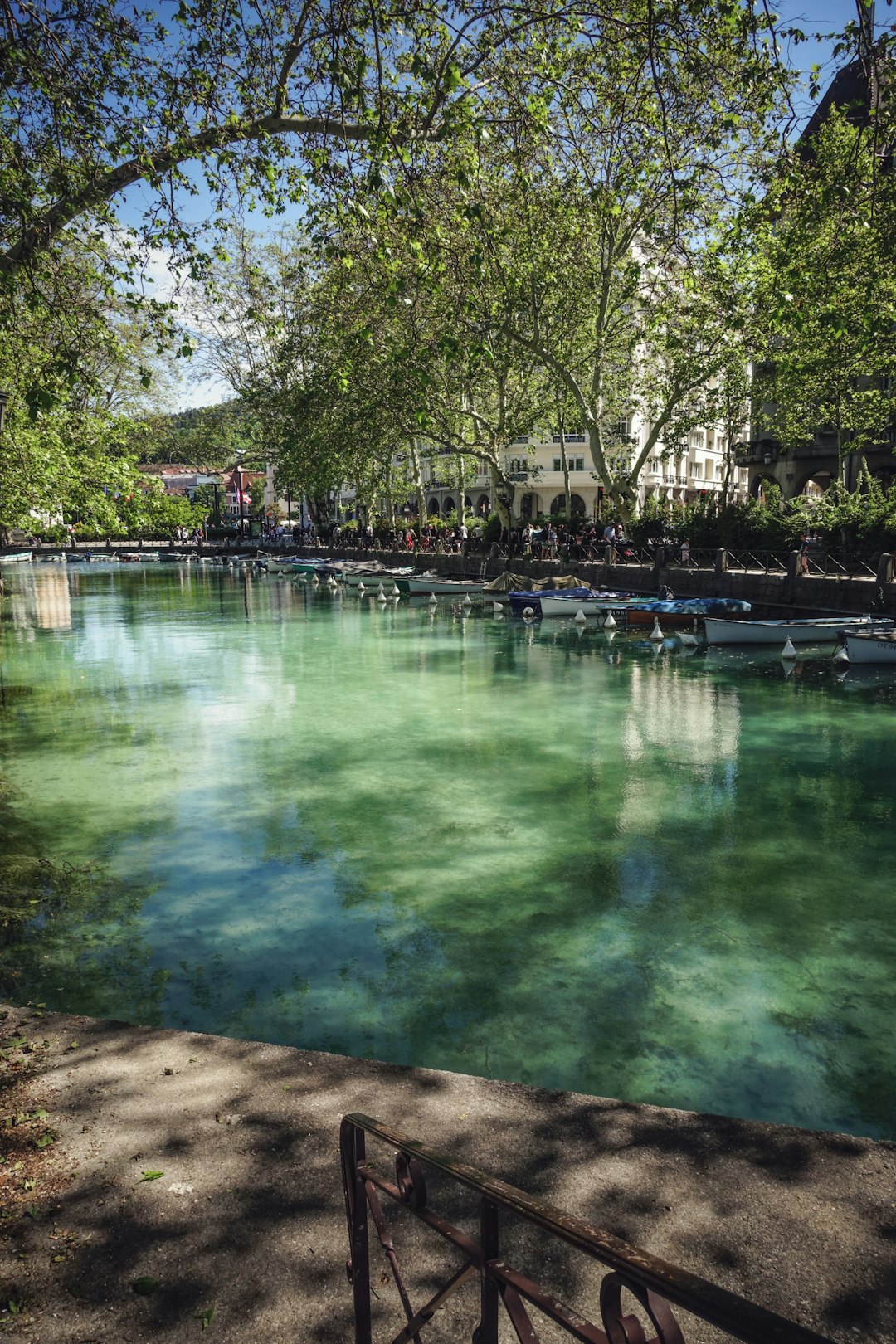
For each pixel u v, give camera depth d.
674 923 7.28
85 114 7.14
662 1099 4.87
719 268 15.31
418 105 7.07
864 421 31.88
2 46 6.34
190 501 85.56
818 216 9.02
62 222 7.14
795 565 25.27
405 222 7.52
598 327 31.00
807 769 11.87
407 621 29.20
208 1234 2.81
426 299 19.55
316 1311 2.51
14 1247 2.74
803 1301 2.55
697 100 7.86
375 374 29.45
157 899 7.71
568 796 10.66
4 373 11.44
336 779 11.34
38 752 12.69
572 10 6.63
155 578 50.41
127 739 13.48
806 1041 5.52
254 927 7.17
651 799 10.55
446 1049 5.39
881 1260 2.72
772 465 48.56
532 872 8.34
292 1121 3.47
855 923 7.29
